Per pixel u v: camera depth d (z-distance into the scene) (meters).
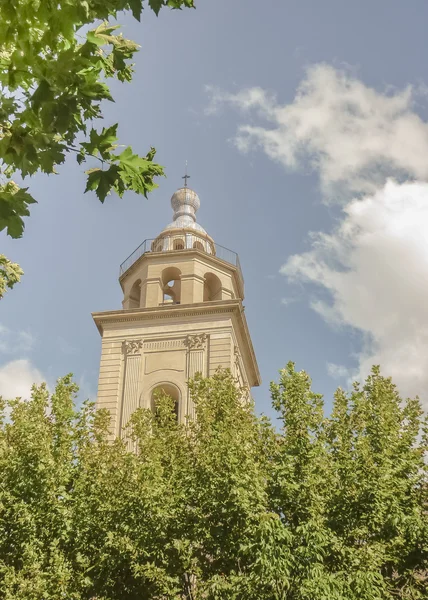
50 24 6.45
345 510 16.89
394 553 17.25
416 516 16.70
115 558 17.56
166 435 20.86
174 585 17.52
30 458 18.66
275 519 15.56
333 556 16.45
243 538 16.34
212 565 17.33
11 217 7.02
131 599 17.81
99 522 18.31
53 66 6.62
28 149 6.84
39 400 21.19
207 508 17.25
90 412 21.30
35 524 18.08
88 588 17.72
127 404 33.91
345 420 19.81
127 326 36.56
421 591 17.58
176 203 46.38
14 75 6.61
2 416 21.39
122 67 8.67
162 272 39.09
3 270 23.22
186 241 42.38
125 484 18.70
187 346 35.34
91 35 6.71
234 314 36.25
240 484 16.53
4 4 6.32
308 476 17.08
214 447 17.86
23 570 16.58
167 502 17.91
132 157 7.43
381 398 19.83
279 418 18.88
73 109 6.76
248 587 15.18
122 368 35.31
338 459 18.61
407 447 18.64
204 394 21.09
